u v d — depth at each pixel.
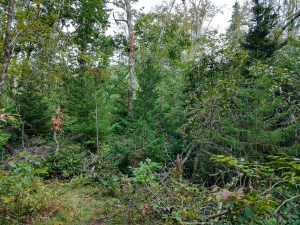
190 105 8.16
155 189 4.79
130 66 12.13
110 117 10.06
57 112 8.30
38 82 10.14
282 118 6.95
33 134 9.95
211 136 6.71
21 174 4.08
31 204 4.47
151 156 7.24
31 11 8.64
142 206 4.39
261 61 8.10
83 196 5.78
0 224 4.00
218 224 2.94
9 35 6.77
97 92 9.25
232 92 6.74
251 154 6.01
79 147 8.15
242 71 7.74
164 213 4.47
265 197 2.50
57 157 7.47
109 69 10.98
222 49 7.82
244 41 9.83
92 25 18.73
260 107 6.19
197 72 8.21
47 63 9.87
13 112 9.80
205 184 6.55
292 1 15.91
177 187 4.80
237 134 6.49
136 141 7.51
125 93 11.14
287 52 9.59
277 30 10.69
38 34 9.20
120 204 4.97
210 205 3.85
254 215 2.48
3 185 4.23
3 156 7.46
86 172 6.85
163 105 9.14
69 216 4.63
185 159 6.94
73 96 9.39
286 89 7.43
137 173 5.12
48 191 5.29
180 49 19.47
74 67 10.20
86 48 18.44
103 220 4.66
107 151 7.63
